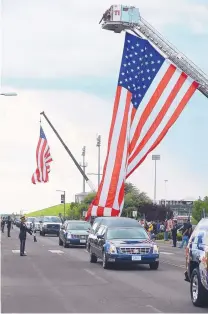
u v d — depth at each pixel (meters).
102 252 22.83
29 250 33.91
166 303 13.41
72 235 36.50
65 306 12.84
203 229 13.19
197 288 12.89
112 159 30.08
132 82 30.38
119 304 13.21
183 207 100.19
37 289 15.92
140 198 86.88
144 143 30.05
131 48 30.50
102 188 30.16
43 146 51.06
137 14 59.62
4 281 17.83
